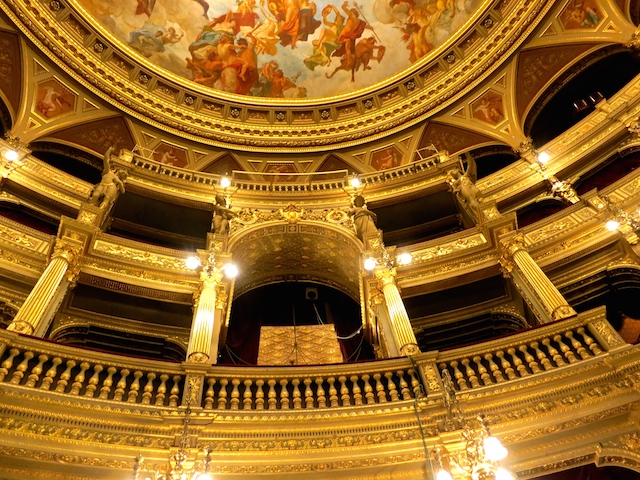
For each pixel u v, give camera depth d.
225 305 11.11
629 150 13.70
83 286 10.84
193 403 7.02
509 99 18.30
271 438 6.79
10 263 10.28
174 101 19.95
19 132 15.66
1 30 16.39
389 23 21.17
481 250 11.80
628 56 16.67
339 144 20.28
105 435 6.39
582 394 6.91
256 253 13.73
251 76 21.30
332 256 13.91
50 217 12.88
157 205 14.52
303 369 7.79
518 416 6.90
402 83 20.62
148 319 11.44
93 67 18.23
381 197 15.20
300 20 21.62
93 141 17.62
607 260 10.87
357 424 6.96
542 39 18.02
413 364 7.93
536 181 14.67
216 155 19.58
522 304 11.57
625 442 6.36
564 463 6.41
